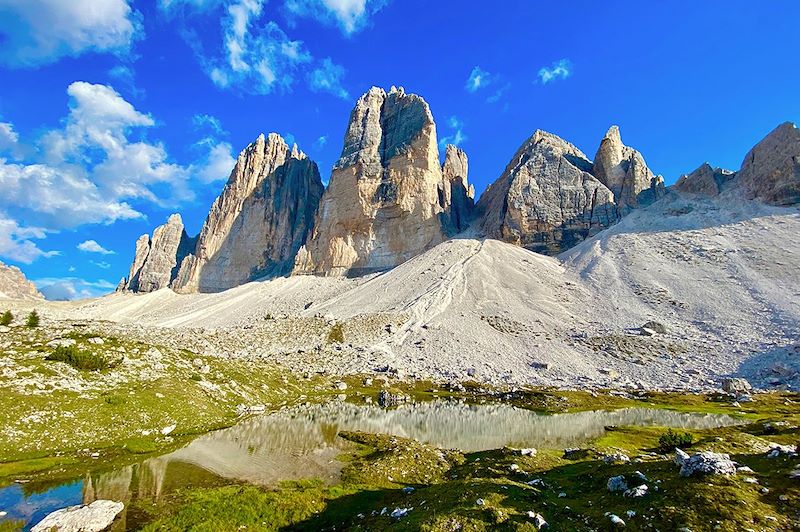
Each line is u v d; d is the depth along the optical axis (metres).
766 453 24.64
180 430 41.00
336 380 86.50
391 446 38.12
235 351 89.38
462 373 102.31
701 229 190.00
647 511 18.42
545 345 120.81
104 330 71.94
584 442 43.16
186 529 20.92
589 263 184.25
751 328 116.81
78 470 28.86
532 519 17.86
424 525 17.84
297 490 27.05
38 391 37.31
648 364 105.50
